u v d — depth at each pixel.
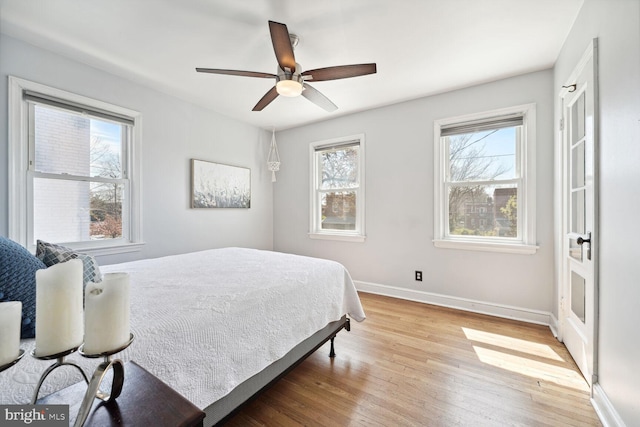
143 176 2.86
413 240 3.32
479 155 2.99
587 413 1.48
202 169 3.43
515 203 2.80
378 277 3.57
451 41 2.15
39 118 2.23
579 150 1.92
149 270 1.92
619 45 1.29
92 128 2.55
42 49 2.21
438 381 1.77
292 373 1.87
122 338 0.63
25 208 2.16
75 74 2.38
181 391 1.04
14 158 2.08
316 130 4.07
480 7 1.80
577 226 1.96
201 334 1.15
